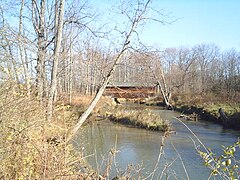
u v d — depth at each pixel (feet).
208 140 58.44
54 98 28.89
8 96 16.79
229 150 12.30
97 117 86.07
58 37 29.25
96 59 34.58
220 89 155.84
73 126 26.68
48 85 27.94
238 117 76.43
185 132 68.13
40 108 20.26
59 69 36.47
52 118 23.02
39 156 16.10
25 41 23.80
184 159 43.37
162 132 68.95
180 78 188.44
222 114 83.56
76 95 76.74
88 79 49.52
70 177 16.08
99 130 67.67
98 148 44.47
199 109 102.37
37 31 32.01
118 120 84.43
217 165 12.28
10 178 15.01
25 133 16.49
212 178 34.17
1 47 19.83
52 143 18.67
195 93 149.59
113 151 19.25
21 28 34.01
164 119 87.20
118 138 59.41
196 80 201.26
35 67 27.07
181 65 213.46
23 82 20.95
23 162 15.34
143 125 75.36
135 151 48.42
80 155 19.36
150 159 42.98
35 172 15.43
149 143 55.57
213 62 219.20
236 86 152.35
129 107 116.98
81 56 41.52
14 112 16.44
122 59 33.17
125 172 20.02
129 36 32.45
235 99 115.14
